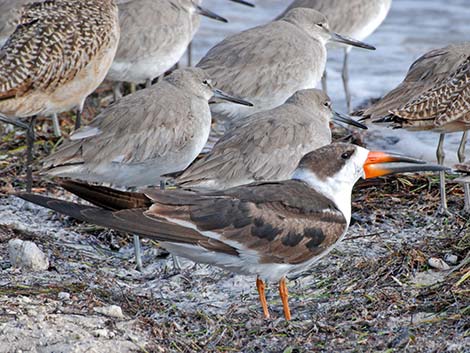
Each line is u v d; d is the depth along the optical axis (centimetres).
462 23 2645
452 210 1548
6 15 1938
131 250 1468
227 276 1336
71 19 1644
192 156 1477
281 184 1157
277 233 1115
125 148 1416
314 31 1909
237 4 2844
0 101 1579
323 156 1173
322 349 1089
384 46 2495
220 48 1759
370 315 1170
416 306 1177
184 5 2028
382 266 1306
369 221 1503
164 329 1138
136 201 1092
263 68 1728
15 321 1112
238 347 1115
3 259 1348
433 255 1328
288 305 1217
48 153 1791
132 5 1920
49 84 1608
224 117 1747
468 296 1184
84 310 1166
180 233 1082
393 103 1609
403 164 1195
